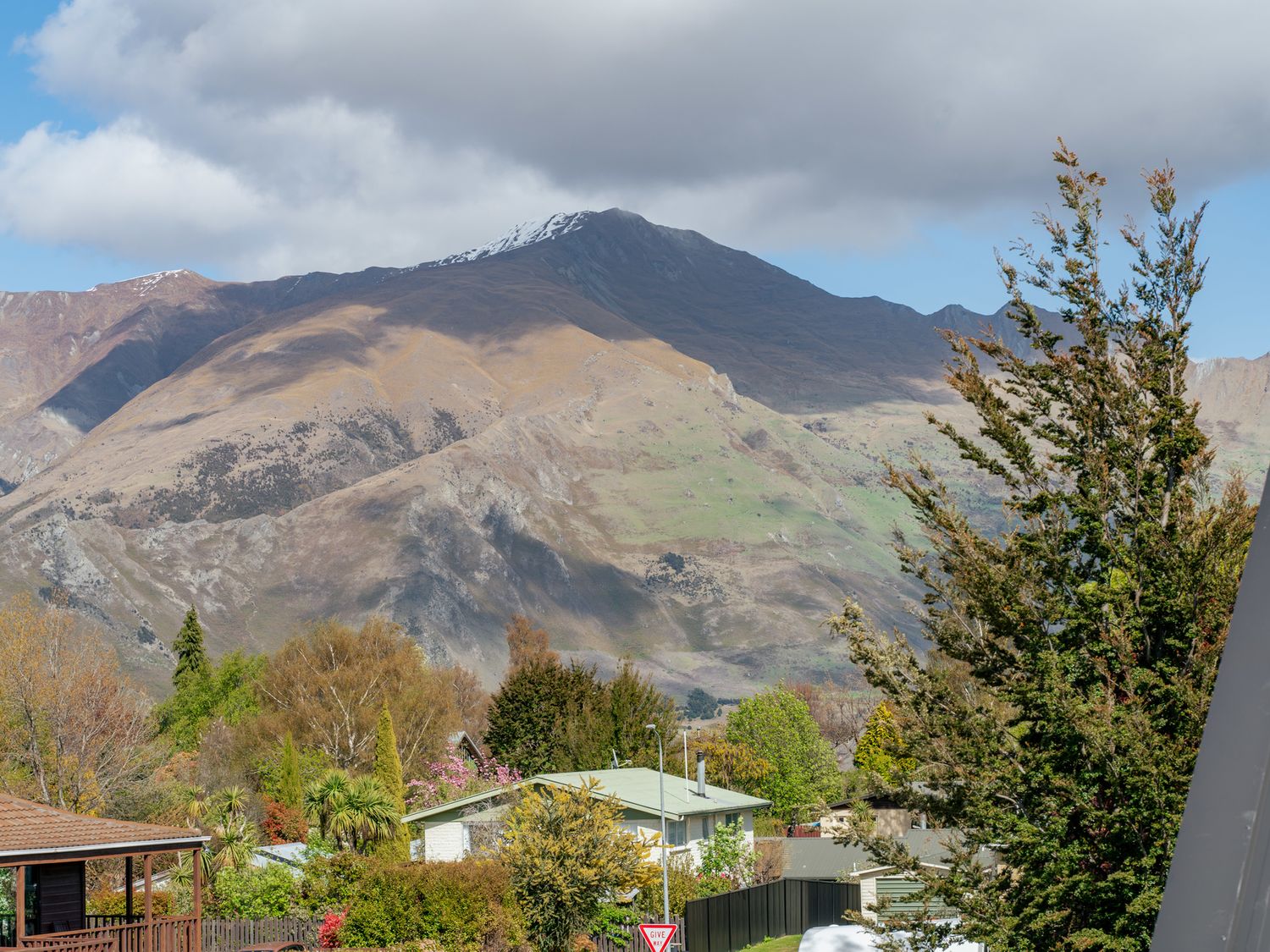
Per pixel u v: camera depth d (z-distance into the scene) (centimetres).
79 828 3291
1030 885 1791
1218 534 1789
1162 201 1948
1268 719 295
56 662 7262
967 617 2045
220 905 4781
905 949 2031
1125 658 1772
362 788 5866
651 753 8856
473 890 4444
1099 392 1931
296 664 11031
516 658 14512
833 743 14112
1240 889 289
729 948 4906
